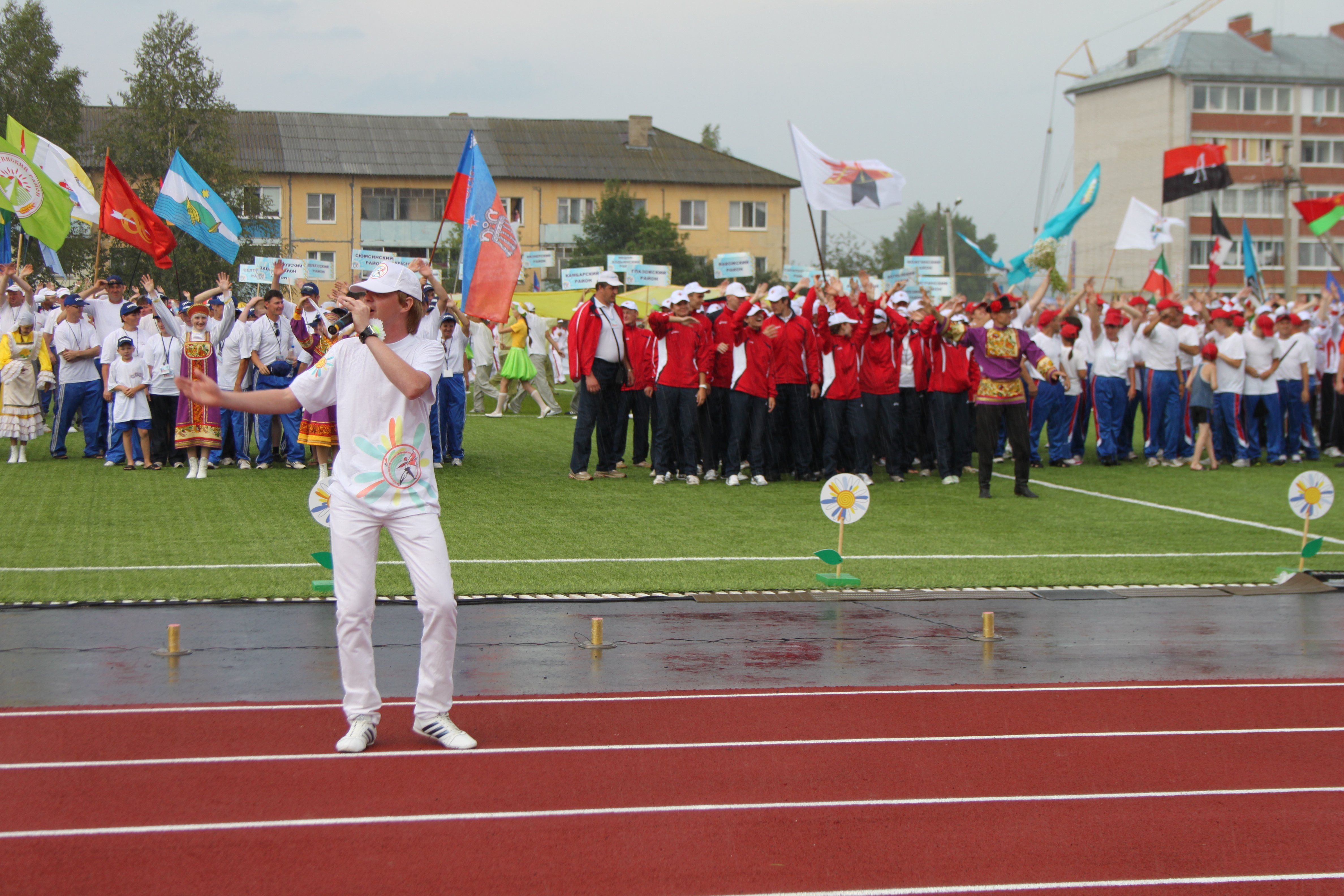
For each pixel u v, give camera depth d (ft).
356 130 190.39
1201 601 29.55
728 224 200.64
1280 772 17.74
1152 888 13.93
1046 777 17.37
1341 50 247.50
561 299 98.84
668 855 14.48
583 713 19.95
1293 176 211.61
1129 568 32.99
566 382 109.19
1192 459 58.03
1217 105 237.86
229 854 14.28
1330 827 15.74
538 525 37.58
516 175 191.42
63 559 30.96
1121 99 244.42
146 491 41.88
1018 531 38.37
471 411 79.56
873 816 15.81
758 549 34.42
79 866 13.87
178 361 47.03
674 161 200.03
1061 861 14.56
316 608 26.84
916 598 29.25
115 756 17.47
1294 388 57.77
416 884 13.56
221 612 26.32
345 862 14.08
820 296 50.55
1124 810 16.20
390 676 22.09
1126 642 25.48
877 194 51.70
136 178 146.92
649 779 16.96
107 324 50.49
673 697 20.97
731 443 46.88
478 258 37.73
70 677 21.39
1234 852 14.93
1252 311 69.00
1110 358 55.52
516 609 27.35
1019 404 45.09
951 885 13.87
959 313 52.80
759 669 22.84
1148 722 20.02
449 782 16.70
